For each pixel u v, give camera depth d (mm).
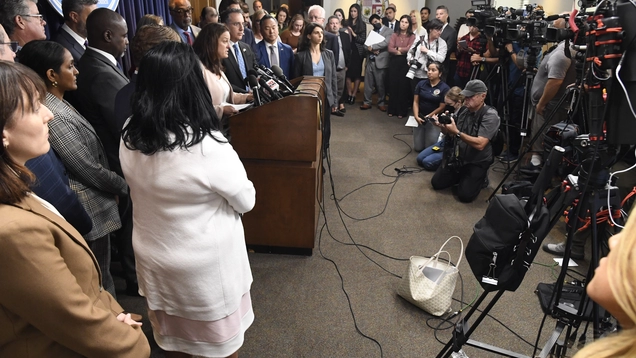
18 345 849
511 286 1472
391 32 6504
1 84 786
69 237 882
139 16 3514
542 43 3475
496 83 4539
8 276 757
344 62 6090
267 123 2367
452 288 2150
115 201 1860
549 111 3535
